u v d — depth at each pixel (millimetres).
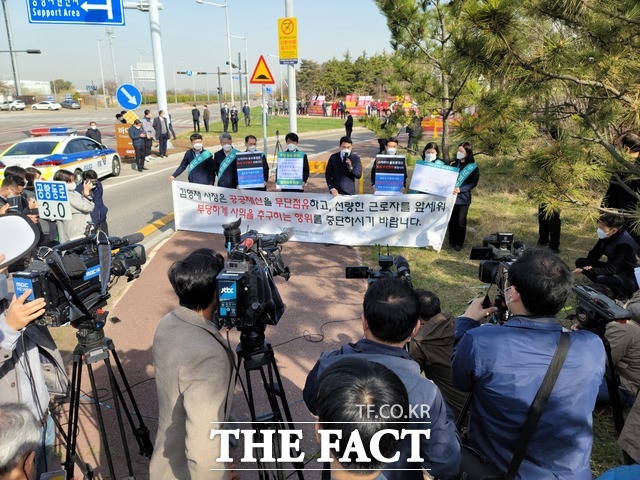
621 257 5078
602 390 3740
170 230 9055
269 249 3055
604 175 3619
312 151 21250
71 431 2863
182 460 2139
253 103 81188
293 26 10469
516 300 2104
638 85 3436
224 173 8867
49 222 6473
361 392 1310
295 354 4730
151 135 19109
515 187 11805
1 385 2590
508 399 1940
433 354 2898
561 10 3316
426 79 9094
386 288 1983
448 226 8070
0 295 2621
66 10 13383
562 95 3973
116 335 5152
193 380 1950
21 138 26953
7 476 1556
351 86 63188
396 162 7828
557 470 1954
